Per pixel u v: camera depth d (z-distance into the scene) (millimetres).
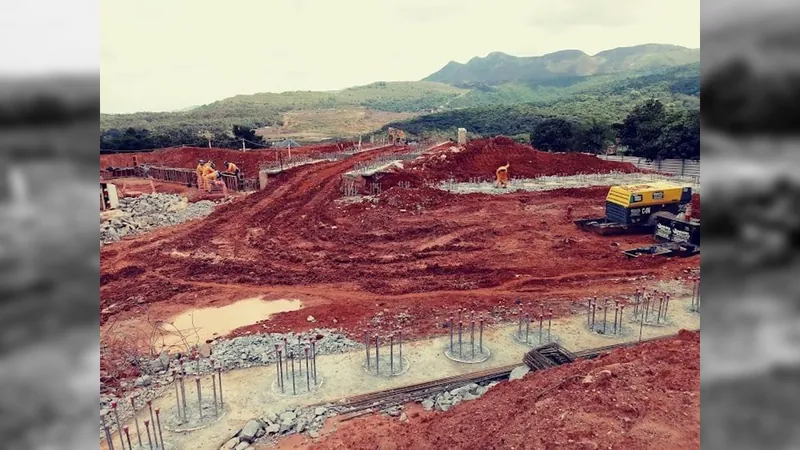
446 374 11273
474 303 14719
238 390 10820
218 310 14547
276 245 18672
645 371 8930
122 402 10562
